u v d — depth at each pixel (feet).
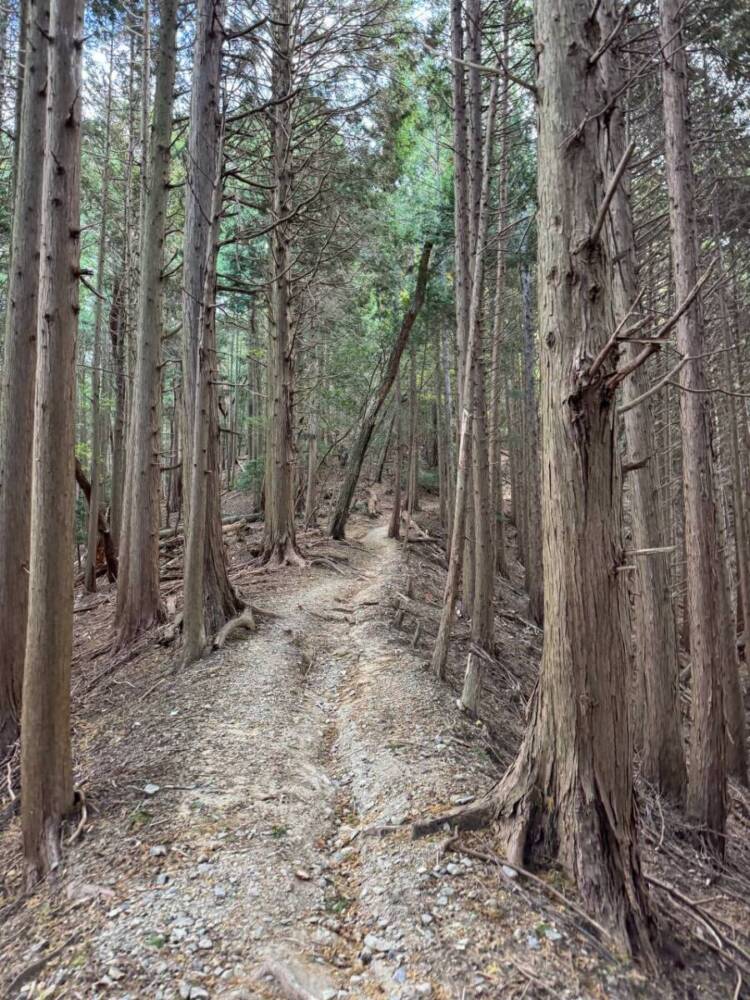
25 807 13.55
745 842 23.16
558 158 10.89
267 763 16.57
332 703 22.40
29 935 10.87
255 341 69.87
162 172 30.50
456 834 12.42
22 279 21.22
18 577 20.70
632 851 11.09
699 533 21.59
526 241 45.65
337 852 13.12
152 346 30.76
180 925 10.38
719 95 31.37
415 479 91.25
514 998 8.92
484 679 28.14
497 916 10.41
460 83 30.55
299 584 41.04
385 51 40.81
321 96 45.50
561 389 11.00
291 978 9.17
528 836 11.69
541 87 11.14
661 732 23.31
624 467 11.39
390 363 58.34
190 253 26.48
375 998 9.00
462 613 40.19
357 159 47.14
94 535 48.55
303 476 84.99
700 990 9.86
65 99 13.42
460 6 30.01
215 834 13.14
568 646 11.33
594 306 10.76
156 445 30.94
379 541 65.77
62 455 13.69
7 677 20.44
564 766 11.50
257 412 94.84
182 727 18.99
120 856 12.60
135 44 41.22
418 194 68.90
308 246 51.03
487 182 23.25
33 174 21.44
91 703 23.85
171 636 27.96
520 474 78.13
